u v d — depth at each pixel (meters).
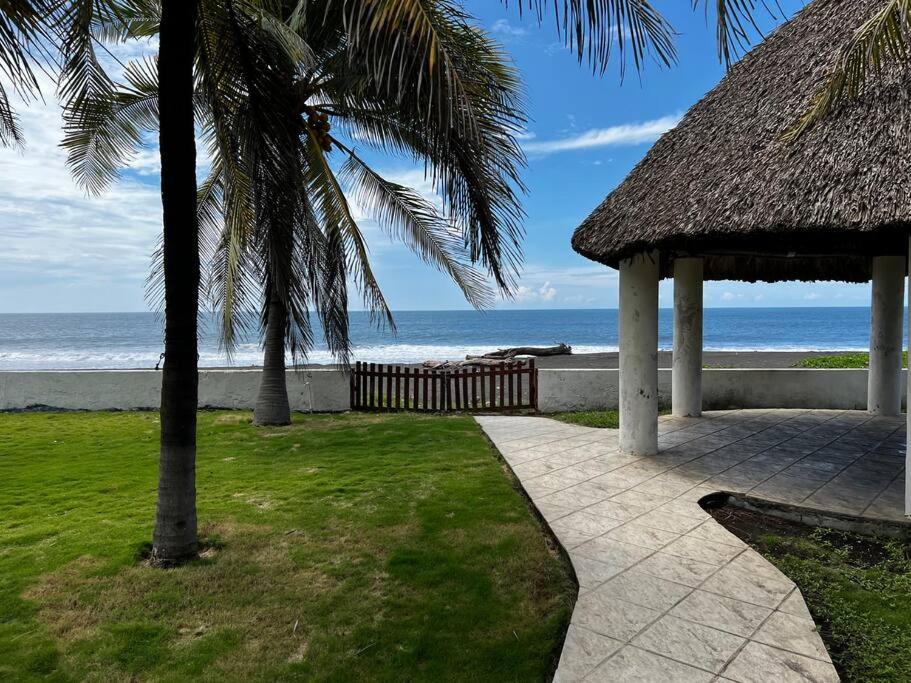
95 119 6.34
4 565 3.57
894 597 3.26
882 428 7.51
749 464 5.87
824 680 2.47
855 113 4.43
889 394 8.30
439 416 9.27
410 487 5.20
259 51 4.05
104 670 2.53
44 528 4.20
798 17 6.71
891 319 8.24
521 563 3.63
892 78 4.46
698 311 8.26
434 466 5.91
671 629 2.87
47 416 9.38
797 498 4.79
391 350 34.66
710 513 4.78
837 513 4.43
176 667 2.56
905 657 2.66
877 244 6.19
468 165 3.79
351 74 5.09
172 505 3.65
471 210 4.00
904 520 4.23
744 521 4.62
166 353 3.66
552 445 6.83
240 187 5.55
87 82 4.17
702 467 5.77
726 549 3.85
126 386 9.89
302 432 7.94
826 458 6.07
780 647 2.71
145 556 3.76
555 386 9.61
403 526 4.23
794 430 7.42
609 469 5.73
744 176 4.71
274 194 4.43
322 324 8.28
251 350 33.72
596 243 5.63
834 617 3.04
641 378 6.24
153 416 9.35
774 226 4.12
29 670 2.52
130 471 5.95
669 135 6.56
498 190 3.96
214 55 4.05
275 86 4.14
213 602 3.14
